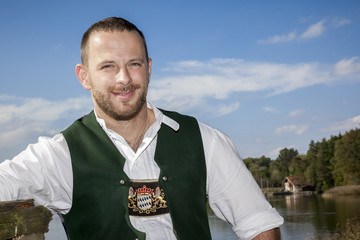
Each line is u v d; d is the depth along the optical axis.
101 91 1.30
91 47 1.31
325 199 58.41
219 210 1.48
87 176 1.30
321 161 78.25
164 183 1.35
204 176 1.42
